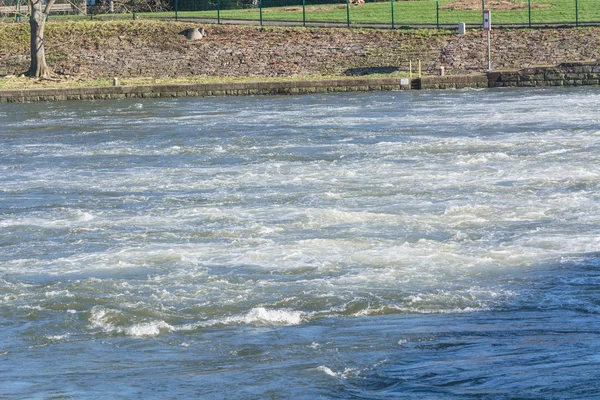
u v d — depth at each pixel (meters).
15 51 76.62
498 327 14.55
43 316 16.66
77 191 29.67
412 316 15.86
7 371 13.20
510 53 69.56
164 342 14.75
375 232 22.53
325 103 57.53
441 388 10.76
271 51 73.88
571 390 10.02
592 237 21.34
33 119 53.19
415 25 78.06
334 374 12.05
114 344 14.77
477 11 82.94
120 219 25.03
